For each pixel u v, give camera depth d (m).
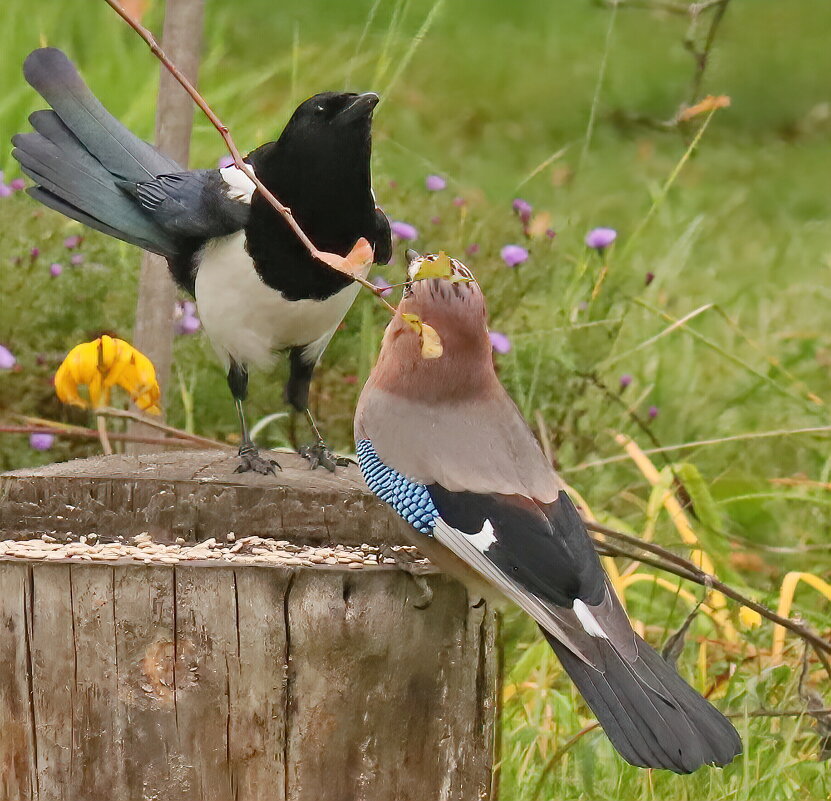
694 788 8.92
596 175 20.50
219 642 6.57
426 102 22.61
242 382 9.28
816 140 23.20
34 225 12.22
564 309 12.54
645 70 24.84
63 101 9.85
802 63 25.98
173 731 6.59
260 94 18.92
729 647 10.17
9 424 11.62
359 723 6.71
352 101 8.65
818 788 8.96
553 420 12.09
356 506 7.32
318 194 8.70
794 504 12.62
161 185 9.22
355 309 11.95
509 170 20.08
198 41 10.93
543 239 12.70
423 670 6.84
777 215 19.95
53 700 6.64
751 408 13.66
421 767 6.89
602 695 6.22
